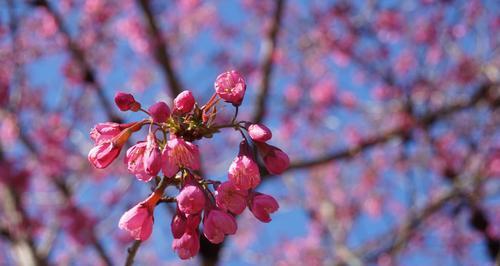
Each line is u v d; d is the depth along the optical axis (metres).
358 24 1.96
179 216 0.65
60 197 1.88
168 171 0.63
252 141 0.67
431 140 1.75
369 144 1.67
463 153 1.90
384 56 1.96
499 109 1.80
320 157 1.60
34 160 1.85
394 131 1.69
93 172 1.97
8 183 1.69
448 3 1.98
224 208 0.65
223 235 0.64
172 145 0.63
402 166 2.03
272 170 0.66
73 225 1.77
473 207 1.92
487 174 1.75
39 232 1.76
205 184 0.65
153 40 1.70
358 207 2.31
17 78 1.78
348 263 1.81
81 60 1.68
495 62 1.95
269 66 1.65
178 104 0.65
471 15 1.98
